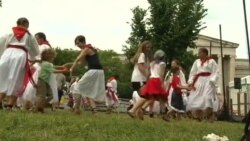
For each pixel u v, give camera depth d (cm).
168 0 3048
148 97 1335
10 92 1219
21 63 1234
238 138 978
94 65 1331
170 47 3039
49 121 920
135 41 3092
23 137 754
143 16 3073
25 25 1259
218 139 845
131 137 852
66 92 2597
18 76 1233
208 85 1593
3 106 1283
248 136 691
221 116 2406
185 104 1770
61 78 2009
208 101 1588
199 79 1602
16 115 982
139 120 1187
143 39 3091
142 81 1425
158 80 1352
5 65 1221
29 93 1318
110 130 899
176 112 1666
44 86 1335
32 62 1288
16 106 1391
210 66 1599
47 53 1347
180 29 3036
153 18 3062
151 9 3070
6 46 1246
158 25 3048
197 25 3062
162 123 1141
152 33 3072
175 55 3047
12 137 746
